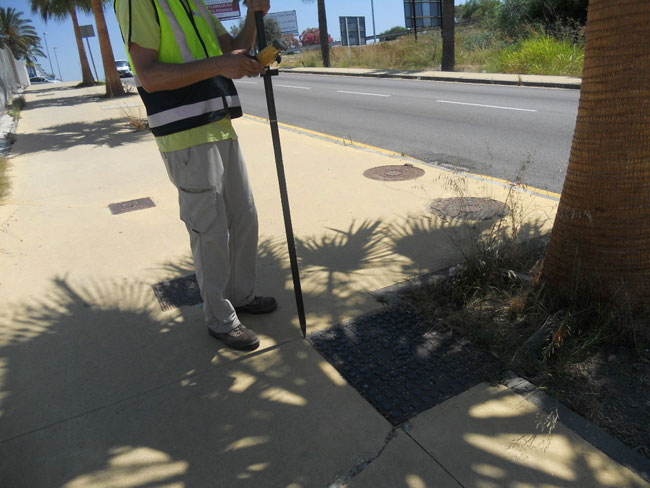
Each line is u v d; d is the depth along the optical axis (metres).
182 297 3.24
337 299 3.11
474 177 5.60
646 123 2.36
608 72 2.36
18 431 2.18
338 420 2.14
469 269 3.16
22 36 68.19
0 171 6.57
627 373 2.32
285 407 2.24
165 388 2.41
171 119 2.31
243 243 2.79
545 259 2.89
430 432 2.05
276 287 3.30
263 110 12.80
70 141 9.21
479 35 21.91
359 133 8.97
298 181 5.61
